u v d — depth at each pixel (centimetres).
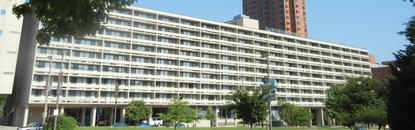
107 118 6819
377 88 3731
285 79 8644
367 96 3600
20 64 6800
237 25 9019
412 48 1497
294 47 9244
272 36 9025
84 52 6059
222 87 7594
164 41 7125
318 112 9388
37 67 5491
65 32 976
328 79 9581
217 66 7688
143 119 6394
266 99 2547
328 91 4762
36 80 5478
